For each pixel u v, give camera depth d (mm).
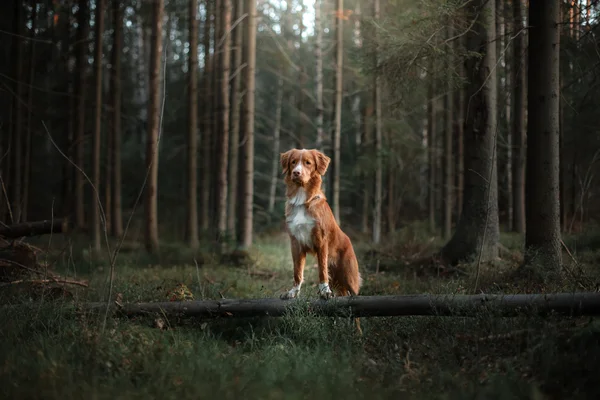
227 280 8602
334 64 16219
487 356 4520
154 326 5582
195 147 14859
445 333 5074
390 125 16469
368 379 4301
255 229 20734
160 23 13203
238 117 15977
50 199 21406
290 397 3748
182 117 23719
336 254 6008
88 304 5738
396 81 9086
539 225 7117
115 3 15570
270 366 4445
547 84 7137
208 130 17797
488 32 9352
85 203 20531
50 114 18750
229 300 5676
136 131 24719
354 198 27609
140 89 25531
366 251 12953
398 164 20047
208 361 4457
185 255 12273
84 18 14438
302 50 24422
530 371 4145
